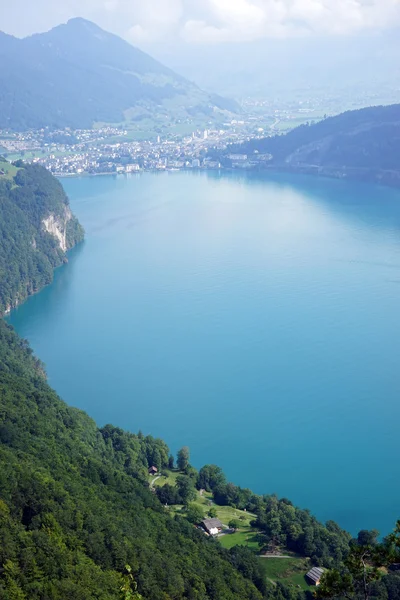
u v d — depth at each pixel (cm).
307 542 15188
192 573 12256
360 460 19112
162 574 11631
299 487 18150
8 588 9412
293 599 13338
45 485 12562
